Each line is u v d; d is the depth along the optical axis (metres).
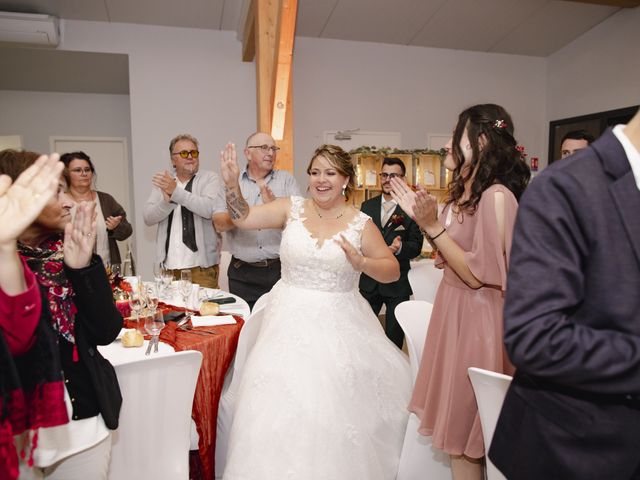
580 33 6.21
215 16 5.15
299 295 2.10
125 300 2.30
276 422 1.68
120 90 6.26
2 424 0.98
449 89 6.45
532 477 0.80
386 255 2.20
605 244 0.69
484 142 1.39
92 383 1.24
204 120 5.44
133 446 1.49
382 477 1.75
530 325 0.70
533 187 0.75
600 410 0.73
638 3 5.40
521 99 6.77
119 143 6.51
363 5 5.36
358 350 1.94
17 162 1.19
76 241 1.15
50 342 1.12
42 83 5.89
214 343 1.91
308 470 1.62
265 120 3.84
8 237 0.95
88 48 5.05
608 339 0.67
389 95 6.21
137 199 5.33
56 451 1.18
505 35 6.16
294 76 5.87
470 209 1.42
